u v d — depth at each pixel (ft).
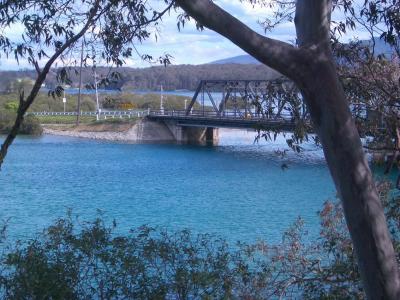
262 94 29.91
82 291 21.33
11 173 133.90
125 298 21.42
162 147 210.79
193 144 224.33
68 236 22.34
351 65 24.48
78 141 223.51
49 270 20.86
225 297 21.76
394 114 24.14
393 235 24.18
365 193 15.05
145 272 21.65
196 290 21.44
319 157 135.23
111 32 21.08
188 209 88.99
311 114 15.62
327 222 29.17
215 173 138.82
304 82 15.38
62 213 83.05
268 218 77.46
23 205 91.25
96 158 172.04
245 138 255.70
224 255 24.58
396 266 15.11
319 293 24.62
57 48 19.60
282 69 15.33
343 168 15.14
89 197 102.58
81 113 258.98
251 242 57.21
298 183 114.21
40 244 27.50
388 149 23.99
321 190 105.70
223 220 77.15
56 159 166.50
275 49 15.19
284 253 27.84
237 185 117.08
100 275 21.45
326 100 15.24
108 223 74.13
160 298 21.17
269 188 111.04
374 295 15.01
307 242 33.60
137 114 249.75
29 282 20.43
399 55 22.62
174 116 232.32
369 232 14.97
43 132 244.22
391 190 25.91
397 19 21.94
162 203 95.55
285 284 24.98
